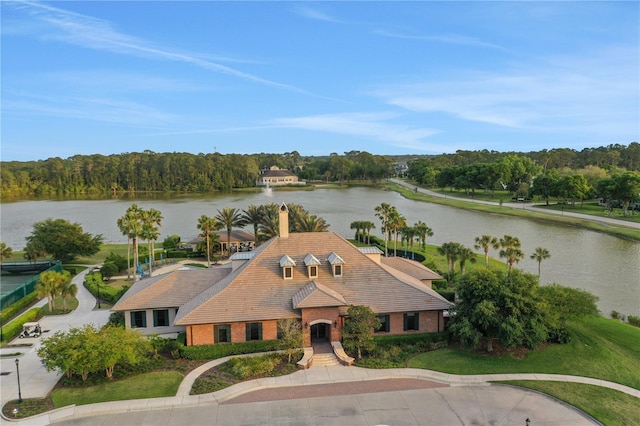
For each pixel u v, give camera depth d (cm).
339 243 4669
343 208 16800
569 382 3350
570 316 3991
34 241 7694
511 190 19575
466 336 3688
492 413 2958
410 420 2880
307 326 3925
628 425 2822
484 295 3756
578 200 16862
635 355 3934
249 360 3628
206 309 3944
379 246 9181
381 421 2870
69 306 5503
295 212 7594
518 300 3681
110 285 6494
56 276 5222
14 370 3703
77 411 3012
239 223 8525
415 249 8862
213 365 3681
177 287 4591
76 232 7931
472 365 3619
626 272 7212
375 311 4078
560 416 2917
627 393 3216
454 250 6494
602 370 3531
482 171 19238
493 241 6438
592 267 7538
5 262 8300
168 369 3619
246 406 3062
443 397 3164
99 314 5206
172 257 8512
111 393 3238
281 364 3672
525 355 3762
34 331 4544
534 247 9194
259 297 4112
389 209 8788
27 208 17575
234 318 3897
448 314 4309
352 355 3828
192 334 3878
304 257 4509
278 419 2898
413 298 4231
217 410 3016
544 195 16050
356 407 3038
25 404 3112
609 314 5288
